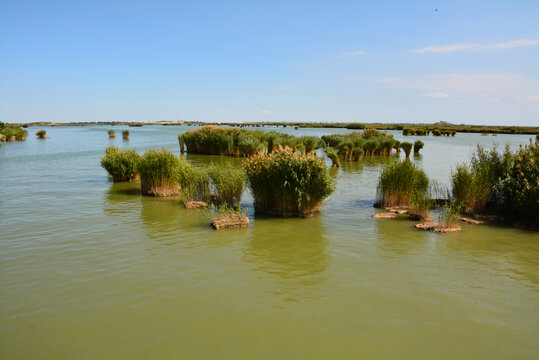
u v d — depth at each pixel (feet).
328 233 34.14
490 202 42.78
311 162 40.63
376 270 25.31
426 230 35.04
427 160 106.22
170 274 24.40
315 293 21.81
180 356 15.84
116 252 28.45
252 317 19.04
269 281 23.41
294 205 40.91
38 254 27.89
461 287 22.72
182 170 48.65
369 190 57.31
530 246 30.45
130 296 21.27
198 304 20.39
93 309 19.81
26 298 20.99
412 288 22.54
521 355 16.10
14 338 17.13
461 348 16.57
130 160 63.67
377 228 35.81
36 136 249.55
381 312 19.65
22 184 60.90
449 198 44.27
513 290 22.36
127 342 16.85
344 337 17.33
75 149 139.44
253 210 43.65
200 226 36.24
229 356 15.81
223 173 46.42
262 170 41.45
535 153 41.65
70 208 43.60
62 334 17.48
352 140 123.44
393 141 122.31
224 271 24.98
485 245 30.66
